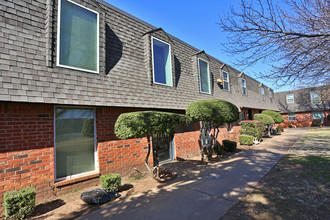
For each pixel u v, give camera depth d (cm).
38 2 431
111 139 568
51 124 447
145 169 664
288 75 485
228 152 973
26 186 397
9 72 364
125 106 563
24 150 401
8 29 377
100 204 392
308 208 333
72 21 486
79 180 478
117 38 609
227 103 786
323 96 1652
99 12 547
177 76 841
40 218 343
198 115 639
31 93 385
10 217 330
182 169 677
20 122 400
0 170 368
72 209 376
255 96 1828
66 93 443
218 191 436
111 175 474
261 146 1129
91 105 491
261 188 443
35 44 413
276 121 1847
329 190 407
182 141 880
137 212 348
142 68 670
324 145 1009
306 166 609
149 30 739
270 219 302
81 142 512
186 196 414
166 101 720
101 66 533
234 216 316
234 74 1473
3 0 377
